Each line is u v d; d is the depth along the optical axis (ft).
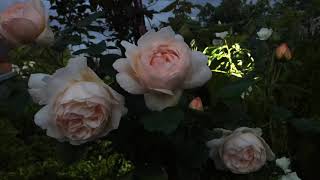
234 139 1.37
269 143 1.92
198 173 1.34
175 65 1.08
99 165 1.84
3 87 1.39
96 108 1.09
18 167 1.97
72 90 1.08
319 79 2.18
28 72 1.59
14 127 1.85
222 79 1.44
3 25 1.31
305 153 2.03
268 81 1.89
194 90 1.38
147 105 1.12
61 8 3.07
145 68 1.08
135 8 2.49
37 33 1.34
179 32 1.77
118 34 2.59
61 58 1.54
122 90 1.25
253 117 1.85
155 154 1.32
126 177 1.29
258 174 1.53
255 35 2.43
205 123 1.29
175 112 1.09
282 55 1.78
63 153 1.19
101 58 1.36
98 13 1.53
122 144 1.31
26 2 1.34
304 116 2.24
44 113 1.12
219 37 2.47
